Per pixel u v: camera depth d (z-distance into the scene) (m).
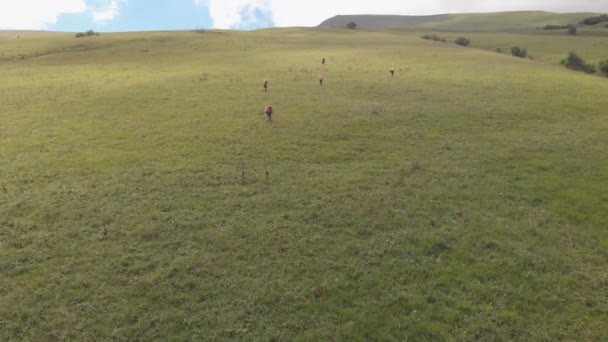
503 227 16.55
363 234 16.22
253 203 18.33
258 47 70.25
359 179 20.64
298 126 28.25
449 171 21.42
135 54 61.81
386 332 11.77
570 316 12.34
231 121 29.25
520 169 21.62
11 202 18.25
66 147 24.50
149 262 14.50
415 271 14.15
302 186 19.94
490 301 12.88
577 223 16.89
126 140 25.66
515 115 30.34
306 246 15.46
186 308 12.61
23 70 50.12
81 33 84.38
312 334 11.70
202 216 17.31
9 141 25.47
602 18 141.00
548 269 14.23
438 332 11.76
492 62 54.69
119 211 17.59
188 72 46.66
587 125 28.20
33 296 12.95
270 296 13.04
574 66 56.56
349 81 41.75
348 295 13.09
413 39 89.25
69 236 15.91
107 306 12.62
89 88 39.00
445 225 16.73
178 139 25.86
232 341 11.49
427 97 35.50
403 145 25.03
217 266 14.37
